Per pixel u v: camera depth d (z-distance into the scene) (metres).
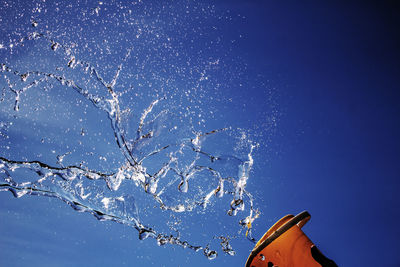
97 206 2.93
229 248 3.02
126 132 2.98
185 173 2.96
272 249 2.14
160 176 2.94
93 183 2.96
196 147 3.03
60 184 2.91
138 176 2.94
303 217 2.17
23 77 3.23
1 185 2.85
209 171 3.02
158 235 2.99
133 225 2.96
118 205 2.96
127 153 2.93
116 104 3.02
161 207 3.01
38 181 2.90
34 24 3.69
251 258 2.17
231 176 2.99
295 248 2.13
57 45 3.82
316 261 2.13
